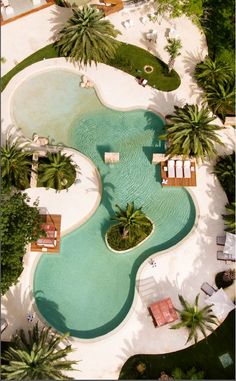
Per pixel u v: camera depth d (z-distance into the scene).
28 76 43.38
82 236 37.75
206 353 34.12
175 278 36.25
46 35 45.28
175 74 43.56
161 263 36.66
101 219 38.25
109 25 41.75
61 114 42.16
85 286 36.31
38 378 29.91
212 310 34.00
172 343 34.28
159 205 38.97
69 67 43.75
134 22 45.94
